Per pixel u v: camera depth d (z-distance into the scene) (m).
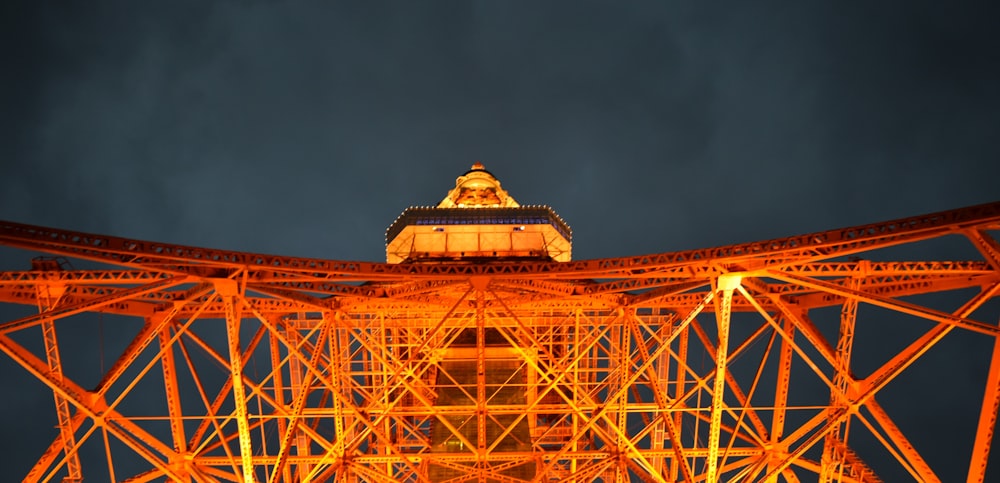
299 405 28.05
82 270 24.72
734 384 31.44
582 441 49.03
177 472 27.64
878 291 27.78
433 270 25.16
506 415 47.16
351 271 23.88
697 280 25.05
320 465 34.72
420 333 45.62
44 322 24.67
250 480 23.56
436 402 48.38
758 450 29.78
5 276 23.89
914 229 19.08
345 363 39.16
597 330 43.34
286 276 24.47
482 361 28.00
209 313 31.31
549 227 71.25
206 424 30.28
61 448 24.69
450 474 39.72
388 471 39.31
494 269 25.28
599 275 24.52
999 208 17.75
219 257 21.91
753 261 22.33
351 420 39.56
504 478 29.25
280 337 26.52
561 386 51.34
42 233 19.50
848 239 19.98
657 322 38.31
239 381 23.48
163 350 25.08
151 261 21.86
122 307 28.89
